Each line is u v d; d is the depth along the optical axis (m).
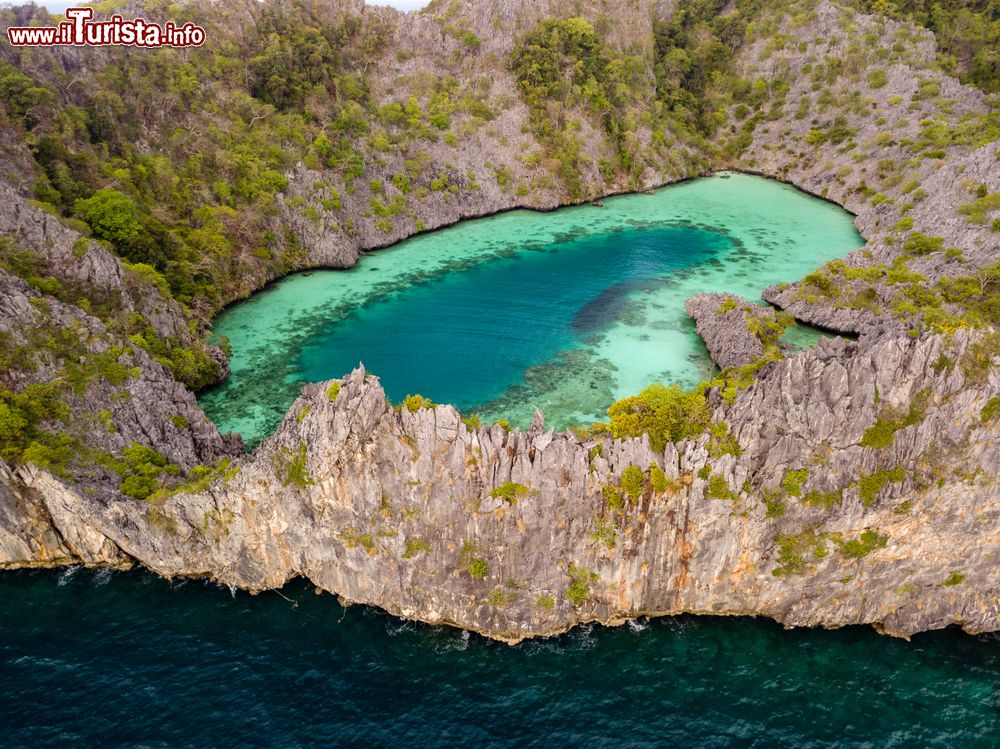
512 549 50.69
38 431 55.28
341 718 44.53
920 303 81.00
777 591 51.53
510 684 47.34
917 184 114.19
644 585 51.94
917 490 50.66
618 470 50.44
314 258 107.75
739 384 57.06
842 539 50.94
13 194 69.06
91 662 48.00
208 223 96.25
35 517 55.00
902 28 152.25
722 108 163.62
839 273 91.12
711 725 44.38
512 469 50.34
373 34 136.25
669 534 50.66
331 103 122.25
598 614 52.41
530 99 138.38
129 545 55.31
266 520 53.31
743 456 51.12
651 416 52.12
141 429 60.25
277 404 74.88
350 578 53.31
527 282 104.38
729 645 50.59
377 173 120.06
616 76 147.62
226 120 110.38
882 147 131.50
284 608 53.41
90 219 80.00
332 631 51.41
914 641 50.81
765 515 50.50
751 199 138.88
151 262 83.88
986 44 157.50
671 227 125.56
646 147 147.50
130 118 97.69
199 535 54.47
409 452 50.84
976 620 51.34
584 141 140.62
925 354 51.84
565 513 50.44
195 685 46.53
